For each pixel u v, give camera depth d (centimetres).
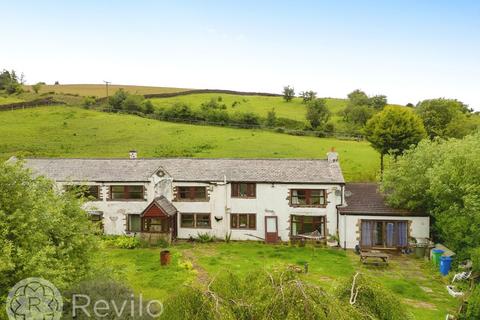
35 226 1564
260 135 7731
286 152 6575
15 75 16100
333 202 3866
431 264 3247
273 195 3959
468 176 2938
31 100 11038
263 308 1102
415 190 3512
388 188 3850
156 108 9812
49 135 7675
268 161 4238
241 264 3222
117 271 2175
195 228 4059
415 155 3600
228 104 11544
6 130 7862
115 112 9781
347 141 7644
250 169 4125
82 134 7775
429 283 2880
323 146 7081
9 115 9069
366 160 6147
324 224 3884
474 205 2762
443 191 3070
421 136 5262
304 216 3938
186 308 1083
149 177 4059
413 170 3538
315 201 3938
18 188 1627
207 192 4028
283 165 4159
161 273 2986
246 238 4016
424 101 6775
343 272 3064
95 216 4112
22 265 1477
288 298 1090
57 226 1783
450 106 6350
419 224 3631
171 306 1104
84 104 10356
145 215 3812
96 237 2062
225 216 4019
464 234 2930
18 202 1606
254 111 10575
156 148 6862
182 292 1119
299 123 8650
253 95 14075
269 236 3944
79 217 2030
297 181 3909
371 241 3738
